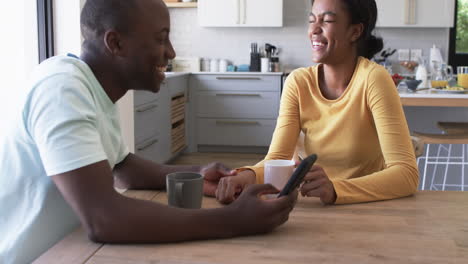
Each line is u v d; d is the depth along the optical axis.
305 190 1.30
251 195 1.06
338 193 1.29
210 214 1.02
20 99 1.13
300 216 1.19
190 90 5.60
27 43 3.19
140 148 4.03
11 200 1.18
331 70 1.76
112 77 1.20
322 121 1.78
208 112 5.60
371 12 1.73
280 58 5.89
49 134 1.01
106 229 0.99
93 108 1.10
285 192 1.09
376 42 1.86
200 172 1.44
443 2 5.28
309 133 1.83
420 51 5.61
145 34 1.14
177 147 5.27
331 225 1.11
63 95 1.04
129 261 0.91
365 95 1.67
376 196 1.34
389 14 5.34
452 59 5.58
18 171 1.16
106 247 0.99
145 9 1.13
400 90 3.61
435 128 4.06
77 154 0.99
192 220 1.01
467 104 3.28
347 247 0.98
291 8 5.80
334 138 1.76
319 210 1.24
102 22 1.14
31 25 3.20
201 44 6.00
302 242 1.00
